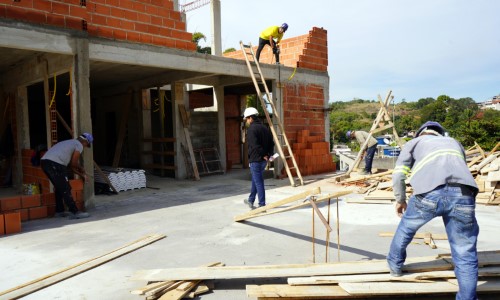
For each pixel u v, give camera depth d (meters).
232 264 4.01
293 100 11.45
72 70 6.78
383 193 7.80
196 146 12.09
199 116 12.20
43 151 7.76
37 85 11.27
